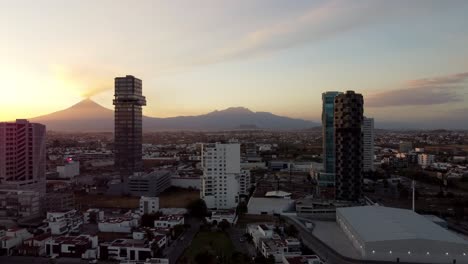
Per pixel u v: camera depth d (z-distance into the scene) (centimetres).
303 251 16950
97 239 18288
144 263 15075
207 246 18188
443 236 15588
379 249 15325
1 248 17462
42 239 17625
